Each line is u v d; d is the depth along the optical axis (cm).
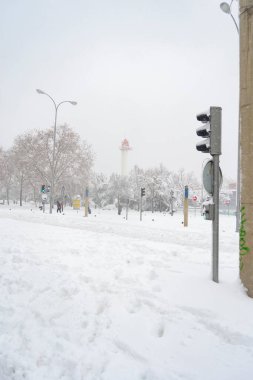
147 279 619
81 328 427
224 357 347
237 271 680
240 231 543
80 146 5603
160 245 1057
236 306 467
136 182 6394
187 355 353
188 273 655
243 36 540
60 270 702
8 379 329
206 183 595
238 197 1791
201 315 445
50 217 2628
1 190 7925
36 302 518
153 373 321
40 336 409
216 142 590
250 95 524
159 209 5859
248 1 531
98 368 335
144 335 400
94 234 1341
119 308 484
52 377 328
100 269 707
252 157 518
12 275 667
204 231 1708
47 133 5428
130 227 1856
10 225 1695
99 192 6606
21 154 5584
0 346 386
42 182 5688
